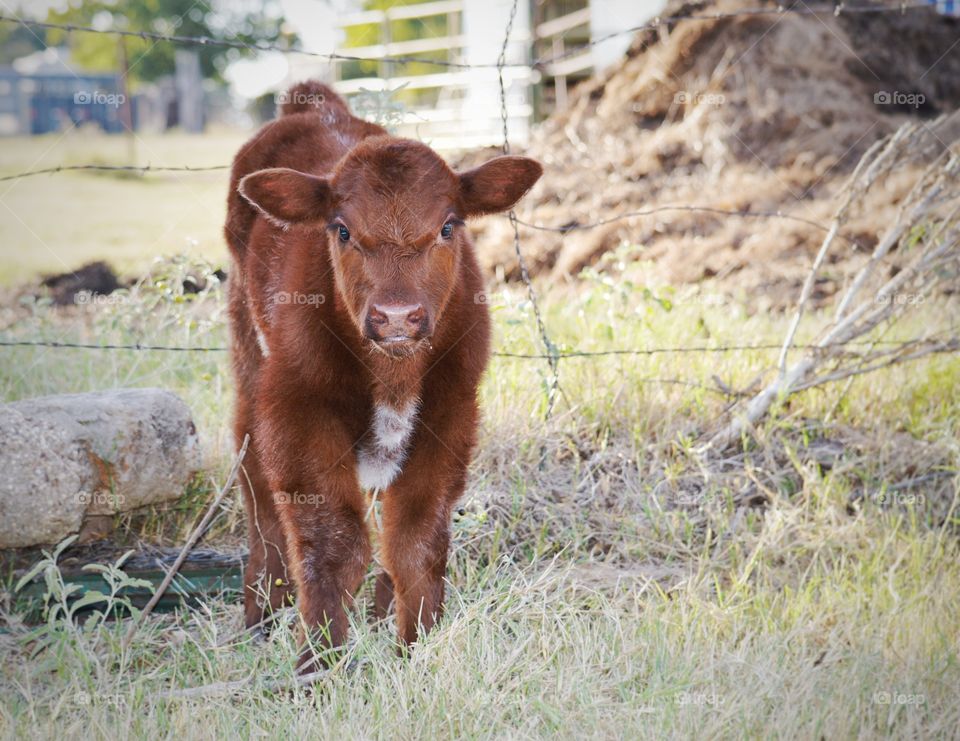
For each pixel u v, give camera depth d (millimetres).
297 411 4285
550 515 5512
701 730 3803
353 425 4344
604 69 12555
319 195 4250
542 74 15617
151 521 5496
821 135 10906
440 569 4516
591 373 6594
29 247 15000
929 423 6285
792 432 6285
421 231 4086
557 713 3867
